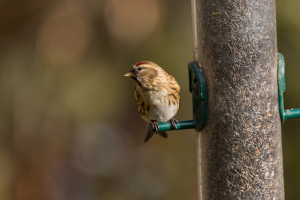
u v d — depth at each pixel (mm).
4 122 13094
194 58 7250
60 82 13312
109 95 13164
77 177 14383
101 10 14352
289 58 10328
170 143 13320
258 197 6547
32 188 13609
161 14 13203
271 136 6648
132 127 13867
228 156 6637
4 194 12906
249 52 6684
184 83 12164
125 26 13719
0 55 13867
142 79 7859
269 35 6770
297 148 10641
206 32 6887
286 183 10648
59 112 13078
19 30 14297
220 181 6668
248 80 6668
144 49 13070
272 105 6703
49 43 14086
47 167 13797
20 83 13430
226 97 6684
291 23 10281
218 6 6793
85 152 14523
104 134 13438
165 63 12320
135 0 13883
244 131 6613
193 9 7262
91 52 13883
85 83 13227
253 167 6570
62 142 13539
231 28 6719
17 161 13359
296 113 6934
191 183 12906
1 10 14203
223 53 6727
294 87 10297
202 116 6816
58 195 13891
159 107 7926
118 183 14219
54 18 14516
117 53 13516
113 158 14633
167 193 13000
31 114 13117
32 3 14516
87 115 13055
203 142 6922
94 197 14195
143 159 14094
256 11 6727
